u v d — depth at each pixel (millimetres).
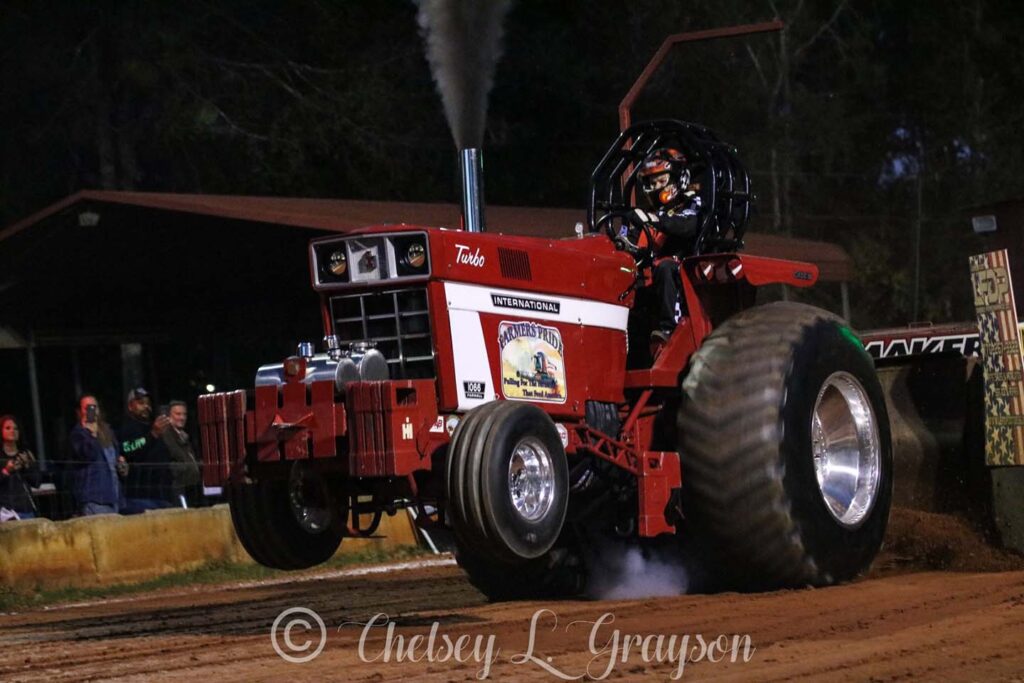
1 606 26734
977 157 95312
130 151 67375
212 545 31453
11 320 46281
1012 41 98250
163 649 17062
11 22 65625
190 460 33938
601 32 81125
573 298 19484
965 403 23953
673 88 82625
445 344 17359
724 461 19641
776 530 19609
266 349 59656
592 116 80562
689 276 21188
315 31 70062
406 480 17188
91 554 29156
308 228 39812
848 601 18672
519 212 49062
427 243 17297
